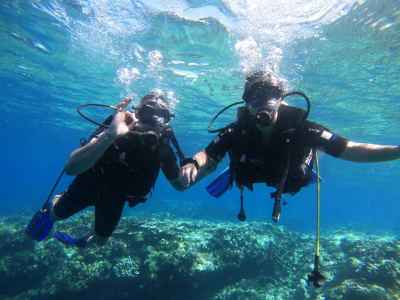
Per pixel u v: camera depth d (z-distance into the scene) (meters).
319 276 2.28
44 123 32.88
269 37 10.37
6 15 11.30
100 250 9.42
